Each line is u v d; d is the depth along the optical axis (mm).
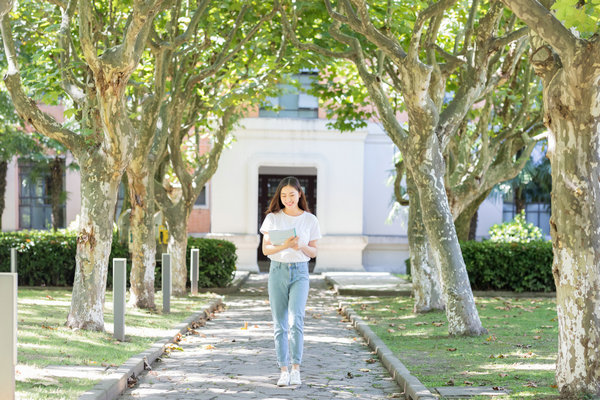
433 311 13875
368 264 26453
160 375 7891
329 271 25391
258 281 22109
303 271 7457
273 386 7398
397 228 26703
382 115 11773
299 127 25297
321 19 14766
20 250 18172
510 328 11234
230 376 7898
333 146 25438
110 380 6707
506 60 13086
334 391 7184
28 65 11648
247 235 24953
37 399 5711
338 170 25469
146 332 10445
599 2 5742
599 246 6133
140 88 13680
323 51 12672
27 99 9961
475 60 11977
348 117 18656
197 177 17266
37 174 24469
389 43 10148
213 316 14062
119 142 9883
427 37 11852
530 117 18031
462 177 16422
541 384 6711
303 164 25359
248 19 15039
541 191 25984
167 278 13211
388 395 7043
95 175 10062
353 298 17141
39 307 12648
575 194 6133
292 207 7523
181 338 10625
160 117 14461
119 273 9453
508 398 6148
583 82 5930
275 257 7445
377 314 13641
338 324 13039
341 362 8992
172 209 16734
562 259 6219
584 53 5828
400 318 12992
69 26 10781
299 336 7398
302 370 8375
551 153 6312
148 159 13906
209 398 6805
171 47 11828
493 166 16094
